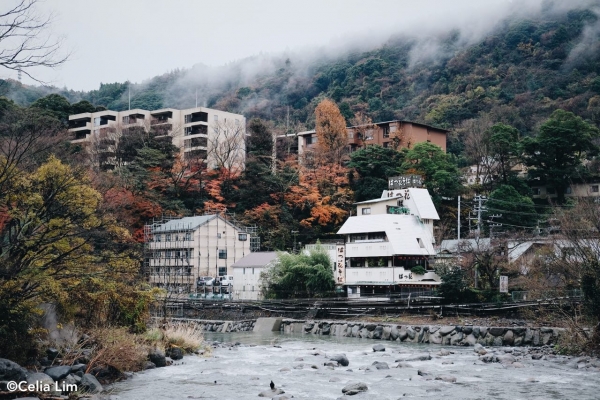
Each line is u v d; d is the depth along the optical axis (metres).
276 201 79.44
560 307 37.84
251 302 57.09
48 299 23.70
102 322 27.44
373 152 81.31
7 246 22.17
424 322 45.44
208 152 90.62
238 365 28.31
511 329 37.41
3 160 22.72
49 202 23.08
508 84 125.75
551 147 75.12
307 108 146.88
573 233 34.56
